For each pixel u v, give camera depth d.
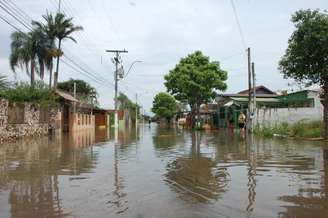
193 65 51.59
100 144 24.28
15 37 42.31
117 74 50.19
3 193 9.14
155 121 157.75
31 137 30.48
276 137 29.83
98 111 67.69
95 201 8.27
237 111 49.16
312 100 37.09
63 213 7.36
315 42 23.64
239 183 10.30
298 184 10.14
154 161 15.20
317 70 24.52
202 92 51.22
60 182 10.52
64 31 42.56
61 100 42.69
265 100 46.78
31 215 7.27
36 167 13.48
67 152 18.88
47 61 43.12
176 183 10.34
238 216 7.12
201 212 7.37
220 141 26.58
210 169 12.91
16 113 27.23
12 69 42.75
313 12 24.05
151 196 8.73
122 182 10.49
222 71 52.06
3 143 24.17
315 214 7.27
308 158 15.66
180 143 25.19
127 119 95.31
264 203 8.08
